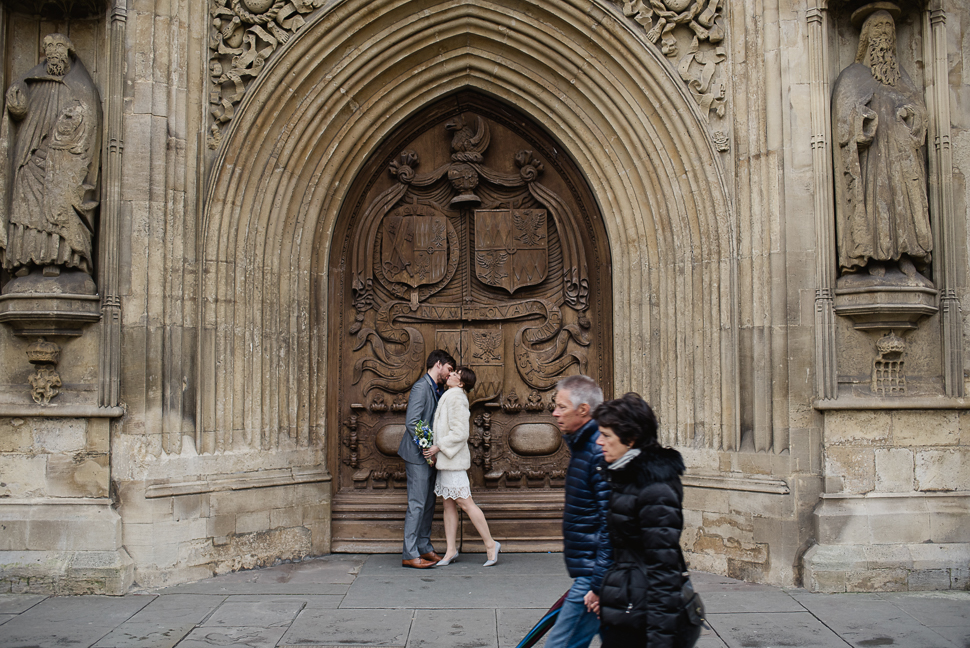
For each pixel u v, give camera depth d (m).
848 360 6.02
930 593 5.61
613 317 7.18
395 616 5.19
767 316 6.14
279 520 6.67
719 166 6.43
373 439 7.36
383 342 7.41
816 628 4.91
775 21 6.22
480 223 7.43
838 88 6.05
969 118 6.17
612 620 2.93
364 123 7.18
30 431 5.91
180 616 5.18
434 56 7.19
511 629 4.93
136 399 6.00
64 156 5.88
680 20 6.56
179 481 6.10
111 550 5.75
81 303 5.91
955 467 5.93
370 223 7.44
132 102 6.14
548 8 6.83
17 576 5.66
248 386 6.67
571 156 7.29
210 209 6.49
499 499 7.23
